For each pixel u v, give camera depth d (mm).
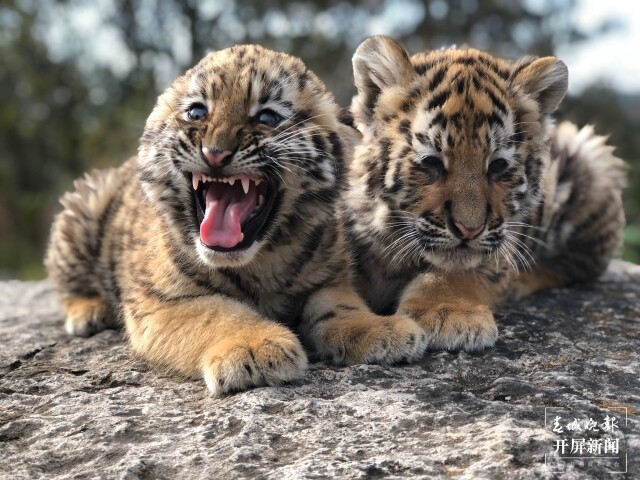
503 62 1253
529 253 1319
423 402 1021
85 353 1180
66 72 4234
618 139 3467
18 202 4039
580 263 1404
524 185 1197
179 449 974
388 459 950
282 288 1169
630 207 2590
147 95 3572
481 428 984
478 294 1218
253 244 1121
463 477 933
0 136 4449
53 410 1041
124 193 1305
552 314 1242
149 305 1157
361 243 1235
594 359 1112
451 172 1160
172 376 1108
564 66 1232
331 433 984
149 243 1186
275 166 1119
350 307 1158
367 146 1223
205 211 1132
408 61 1214
